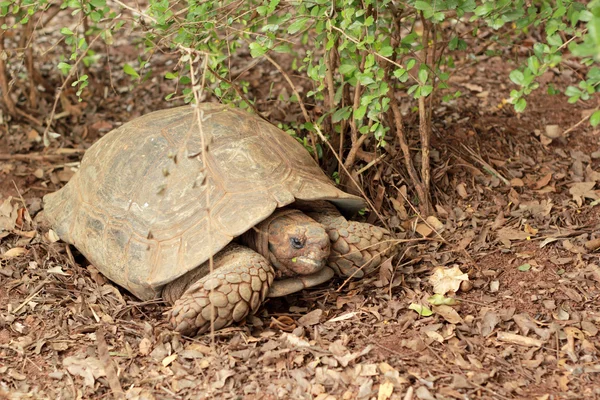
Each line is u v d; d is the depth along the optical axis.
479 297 1.50
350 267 1.53
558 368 1.37
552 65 1.38
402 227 1.65
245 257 1.47
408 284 1.54
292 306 1.52
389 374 1.35
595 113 1.32
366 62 1.53
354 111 1.53
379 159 1.66
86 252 1.58
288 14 1.55
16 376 1.38
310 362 1.39
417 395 1.33
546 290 1.50
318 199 1.52
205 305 1.42
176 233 1.48
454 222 1.65
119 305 1.52
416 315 1.47
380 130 1.54
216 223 1.47
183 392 1.36
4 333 1.46
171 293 1.50
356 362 1.38
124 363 1.40
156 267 1.48
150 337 1.44
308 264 1.48
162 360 1.41
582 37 1.41
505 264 1.56
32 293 1.53
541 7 1.63
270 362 1.39
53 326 1.47
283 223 1.50
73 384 1.37
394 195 1.70
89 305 1.51
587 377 1.35
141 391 1.36
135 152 1.57
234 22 1.71
